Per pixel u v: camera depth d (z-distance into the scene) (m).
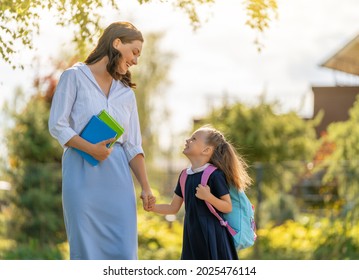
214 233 5.84
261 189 14.59
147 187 5.91
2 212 14.18
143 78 21.20
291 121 17.31
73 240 5.59
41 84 15.57
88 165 5.59
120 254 5.63
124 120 5.74
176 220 15.44
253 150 16.80
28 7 6.66
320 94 23.33
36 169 14.29
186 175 6.03
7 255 12.73
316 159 17.78
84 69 5.61
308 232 13.92
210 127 6.29
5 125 14.55
